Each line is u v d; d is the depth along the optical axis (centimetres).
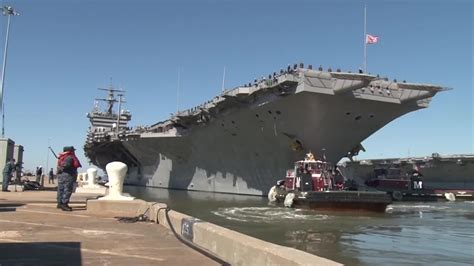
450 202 4053
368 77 2728
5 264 612
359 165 6075
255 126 3391
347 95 2872
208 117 3731
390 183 4503
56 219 1085
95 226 978
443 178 5381
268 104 3044
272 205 2998
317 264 428
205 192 4478
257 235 1733
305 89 2727
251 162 3747
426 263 1207
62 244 762
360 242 1568
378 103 3030
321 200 2642
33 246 741
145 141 5050
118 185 1306
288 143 3259
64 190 1270
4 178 2128
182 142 4444
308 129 3103
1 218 1092
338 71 2856
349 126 3169
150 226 987
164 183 5441
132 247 741
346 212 2627
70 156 1280
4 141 2212
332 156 3294
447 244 1533
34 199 1619
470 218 2436
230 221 2155
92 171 2306
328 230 1884
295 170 3038
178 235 848
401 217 2472
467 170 5103
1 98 3303
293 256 459
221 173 4231
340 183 3266
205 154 4303
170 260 643
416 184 4512
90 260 641
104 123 7738
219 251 651
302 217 2336
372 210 2650
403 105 3181
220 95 3281
